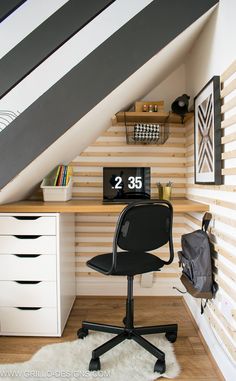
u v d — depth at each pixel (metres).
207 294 1.58
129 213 1.42
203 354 1.64
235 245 1.30
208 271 1.57
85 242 2.39
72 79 1.46
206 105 1.70
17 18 1.85
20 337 1.78
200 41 1.91
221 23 1.49
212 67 1.66
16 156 1.46
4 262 1.74
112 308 2.22
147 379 1.41
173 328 1.75
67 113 1.45
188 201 2.02
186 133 2.33
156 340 1.76
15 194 1.92
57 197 2.09
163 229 1.58
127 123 2.31
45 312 1.77
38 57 1.43
